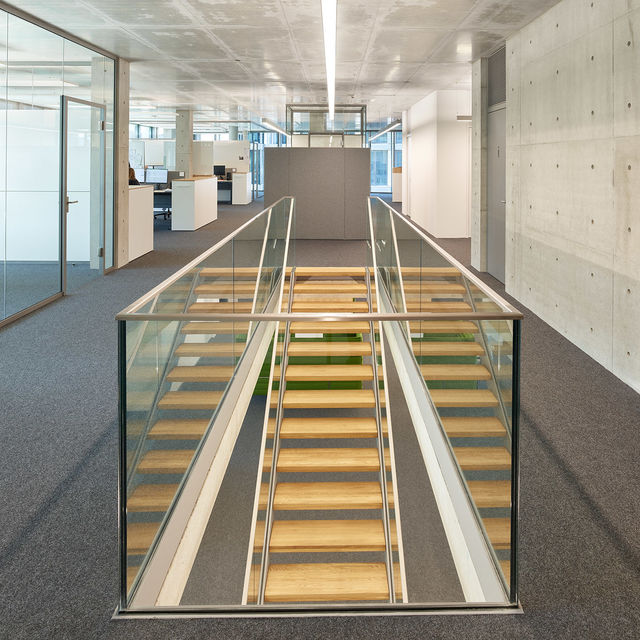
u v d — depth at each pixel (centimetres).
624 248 520
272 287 705
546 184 710
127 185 1104
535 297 761
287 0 693
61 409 470
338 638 227
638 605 252
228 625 234
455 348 332
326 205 1477
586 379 538
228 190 2731
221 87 1470
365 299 867
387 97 1659
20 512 325
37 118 768
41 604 249
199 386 321
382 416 465
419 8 712
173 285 291
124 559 242
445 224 1520
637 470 378
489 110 1018
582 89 599
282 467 450
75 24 795
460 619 240
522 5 679
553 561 286
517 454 253
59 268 845
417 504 410
